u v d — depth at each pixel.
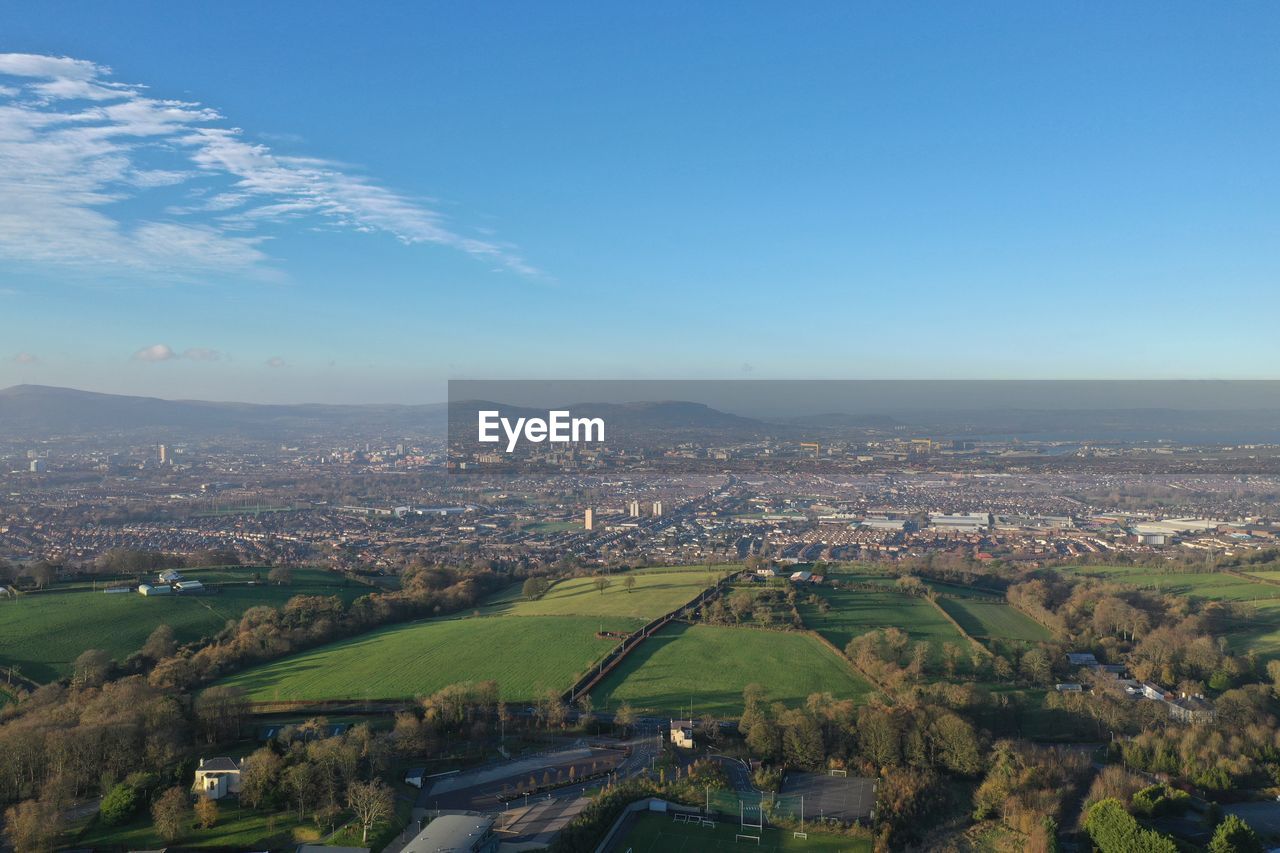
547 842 142.88
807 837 147.75
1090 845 146.25
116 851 136.62
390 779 166.25
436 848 130.38
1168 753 178.12
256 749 177.25
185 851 136.62
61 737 162.38
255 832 142.88
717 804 158.38
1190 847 136.38
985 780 168.25
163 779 158.62
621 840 145.50
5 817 147.38
